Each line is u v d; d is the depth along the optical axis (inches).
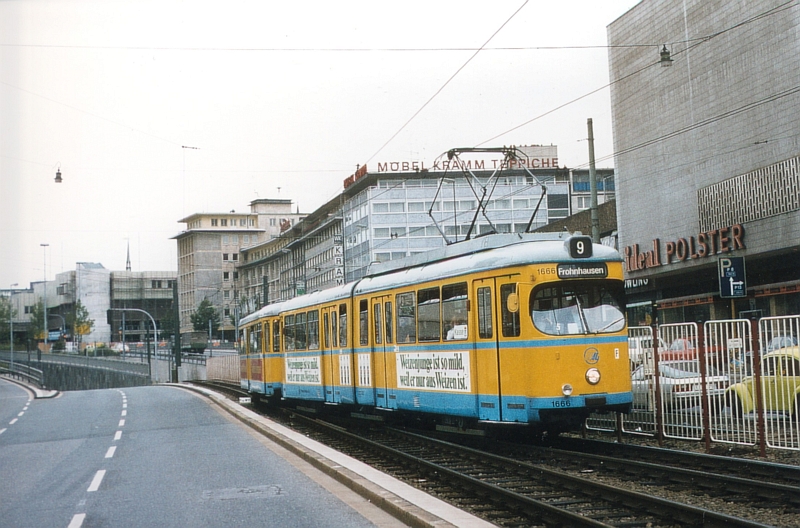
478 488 443.8
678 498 406.6
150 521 388.5
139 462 609.0
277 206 6038.4
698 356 554.6
